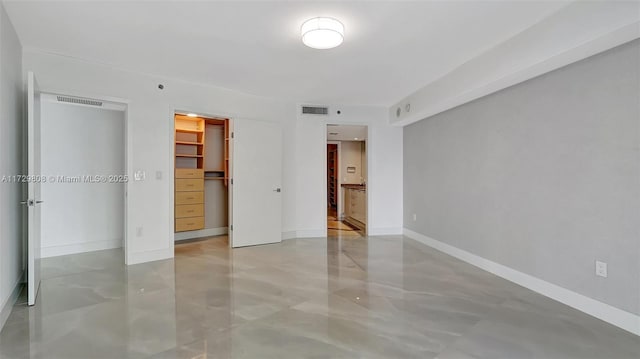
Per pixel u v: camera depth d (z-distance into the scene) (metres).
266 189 5.30
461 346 2.16
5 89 2.59
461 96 3.93
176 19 2.74
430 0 2.44
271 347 2.14
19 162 3.15
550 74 3.03
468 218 4.25
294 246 5.14
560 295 2.93
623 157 2.43
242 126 5.04
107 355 2.05
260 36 3.06
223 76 4.25
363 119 5.91
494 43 3.21
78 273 3.73
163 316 2.61
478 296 3.05
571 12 2.47
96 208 4.92
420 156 5.48
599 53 2.58
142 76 4.11
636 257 2.35
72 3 2.48
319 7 2.54
